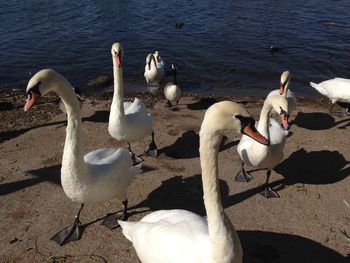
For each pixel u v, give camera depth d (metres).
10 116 2.47
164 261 1.06
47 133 2.22
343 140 2.12
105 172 1.38
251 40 4.21
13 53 3.96
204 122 0.92
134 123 1.81
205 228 1.07
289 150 2.03
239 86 3.25
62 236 1.44
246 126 0.91
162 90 3.16
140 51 4.04
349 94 2.37
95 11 5.41
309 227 1.47
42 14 5.29
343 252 1.35
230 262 0.96
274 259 1.33
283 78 2.20
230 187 1.73
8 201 1.63
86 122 2.38
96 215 1.55
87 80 3.41
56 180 1.77
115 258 1.35
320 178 1.78
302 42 4.10
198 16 5.09
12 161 1.93
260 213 1.55
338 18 4.81
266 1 5.66
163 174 1.83
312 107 2.65
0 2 5.88
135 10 5.42
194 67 3.64
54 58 3.85
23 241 1.42
